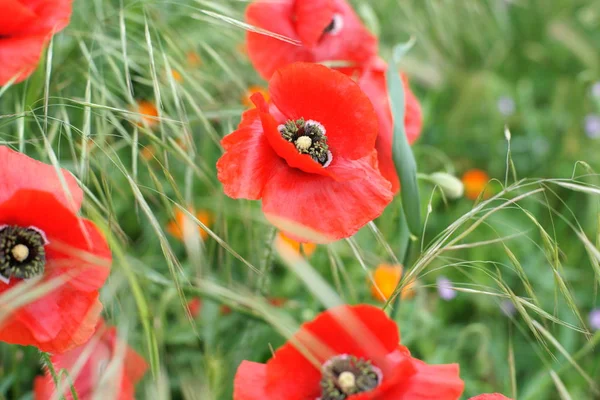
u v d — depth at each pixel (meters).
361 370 0.50
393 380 0.48
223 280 0.64
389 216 0.71
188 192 0.61
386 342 0.49
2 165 0.49
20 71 0.54
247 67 0.75
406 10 0.85
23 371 0.63
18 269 0.49
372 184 0.53
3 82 0.54
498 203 0.88
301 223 0.51
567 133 1.01
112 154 0.59
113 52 0.61
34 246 0.49
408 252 0.58
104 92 0.58
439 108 1.06
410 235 0.57
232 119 0.66
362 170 0.53
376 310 0.49
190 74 0.64
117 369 0.50
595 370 0.70
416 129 0.62
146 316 0.48
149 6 0.63
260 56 0.61
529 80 1.15
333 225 0.52
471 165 1.02
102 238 0.49
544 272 0.79
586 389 0.70
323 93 0.53
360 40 0.63
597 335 0.56
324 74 0.52
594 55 1.07
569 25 1.19
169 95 0.64
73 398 0.51
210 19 0.60
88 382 0.54
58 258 0.50
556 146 1.04
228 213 0.68
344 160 0.53
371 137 0.53
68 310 0.49
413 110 0.62
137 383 0.57
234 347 0.65
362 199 0.52
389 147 0.58
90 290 0.49
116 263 0.53
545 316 0.52
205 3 0.60
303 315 0.67
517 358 0.74
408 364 0.48
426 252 0.52
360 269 0.71
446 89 1.06
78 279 0.49
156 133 0.68
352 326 0.48
